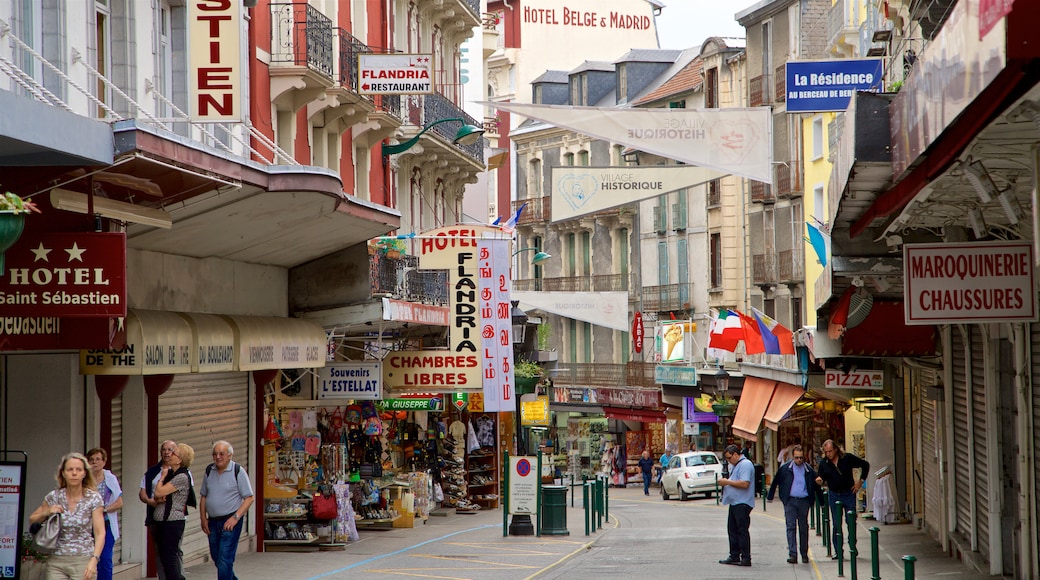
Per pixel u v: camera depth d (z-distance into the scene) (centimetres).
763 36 5828
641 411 6906
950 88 883
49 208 1349
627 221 7425
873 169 1283
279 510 2408
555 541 2727
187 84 2003
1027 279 1339
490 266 2852
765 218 5925
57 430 1666
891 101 1254
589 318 5550
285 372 2580
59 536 1266
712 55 6400
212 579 1886
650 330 7175
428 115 3791
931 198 1363
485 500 4059
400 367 2838
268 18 2514
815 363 3353
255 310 2317
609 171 1889
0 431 1667
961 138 1028
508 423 4588
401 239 2808
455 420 3988
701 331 6712
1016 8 696
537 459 2861
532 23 8306
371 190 3394
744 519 2205
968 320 1350
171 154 1366
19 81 1269
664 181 1892
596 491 3347
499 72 8400
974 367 2061
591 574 2103
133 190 1471
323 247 2416
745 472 2200
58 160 1243
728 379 5122
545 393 5322
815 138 5253
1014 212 1170
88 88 1661
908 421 3100
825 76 1744
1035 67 798
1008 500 1869
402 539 2709
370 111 3062
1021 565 1731
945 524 2373
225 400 2216
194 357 1822
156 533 1545
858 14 4141
